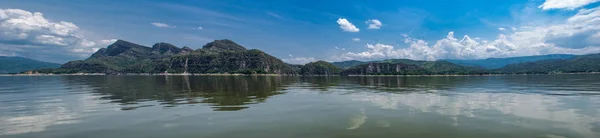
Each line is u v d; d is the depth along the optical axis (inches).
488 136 562.9
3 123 708.0
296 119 743.1
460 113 819.4
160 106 995.9
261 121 719.1
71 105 1032.8
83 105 1031.0
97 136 583.2
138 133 602.9
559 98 1204.5
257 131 614.9
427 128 631.2
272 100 1189.7
